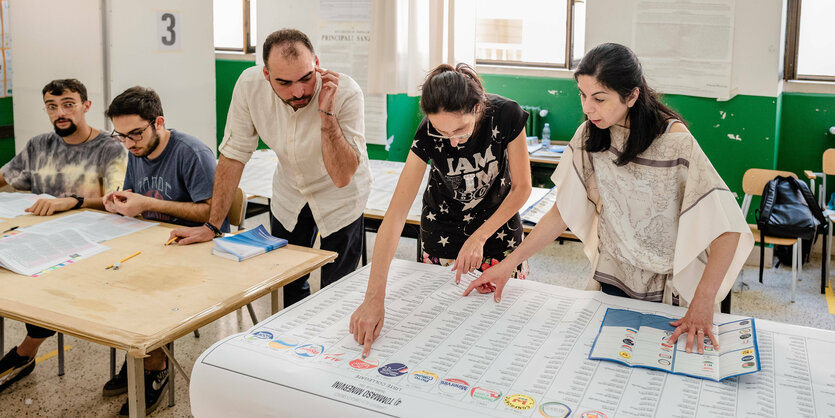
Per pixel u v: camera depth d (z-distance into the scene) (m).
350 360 1.57
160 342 1.73
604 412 1.36
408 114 5.87
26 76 4.50
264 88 2.57
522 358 1.59
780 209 4.20
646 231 1.90
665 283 1.96
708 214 1.75
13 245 2.37
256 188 3.85
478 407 1.38
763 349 1.63
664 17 4.82
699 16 4.72
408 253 5.12
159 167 2.89
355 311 1.78
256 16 5.96
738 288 4.43
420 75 5.49
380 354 1.61
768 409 1.38
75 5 4.15
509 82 5.66
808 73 4.96
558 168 2.01
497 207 2.41
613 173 1.90
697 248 1.78
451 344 1.66
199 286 2.09
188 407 2.88
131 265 2.27
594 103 1.74
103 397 2.96
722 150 4.91
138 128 2.76
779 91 4.79
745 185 4.49
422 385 1.46
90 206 3.03
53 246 2.41
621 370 1.53
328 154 2.46
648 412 1.36
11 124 6.09
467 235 2.45
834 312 4.05
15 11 4.45
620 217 1.92
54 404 2.90
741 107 4.79
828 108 4.88
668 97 4.95
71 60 4.24
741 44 4.68
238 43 6.68
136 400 1.79
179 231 2.53
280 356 1.59
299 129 2.58
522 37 5.66
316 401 1.42
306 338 1.69
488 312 1.86
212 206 2.62
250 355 1.59
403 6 5.47
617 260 2.00
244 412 1.50
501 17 5.67
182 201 2.91
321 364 1.55
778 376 1.51
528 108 5.55
